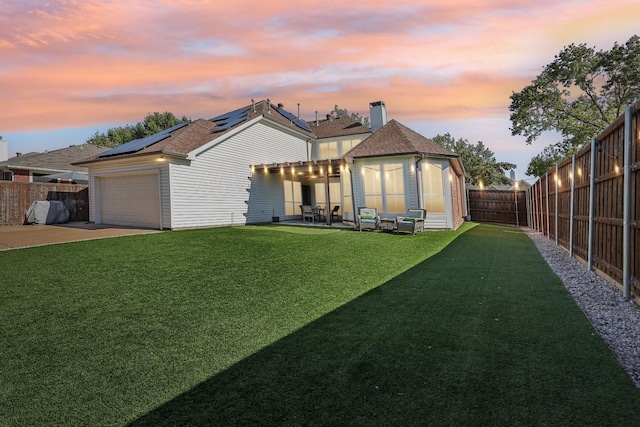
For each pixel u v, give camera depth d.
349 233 11.28
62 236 9.44
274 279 5.29
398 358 2.72
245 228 12.41
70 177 18.77
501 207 18.55
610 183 5.08
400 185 13.07
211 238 9.34
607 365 2.56
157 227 12.05
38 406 2.14
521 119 25.23
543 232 11.85
